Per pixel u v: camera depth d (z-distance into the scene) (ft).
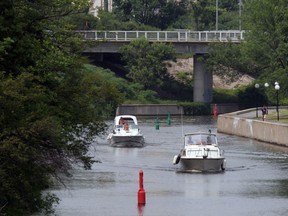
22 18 214.90
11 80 189.67
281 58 644.69
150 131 634.84
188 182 345.10
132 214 264.11
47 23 224.53
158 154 460.55
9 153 186.80
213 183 341.82
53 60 219.00
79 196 298.76
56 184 322.14
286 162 417.69
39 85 207.92
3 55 204.85
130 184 334.85
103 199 292.81
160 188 325.42
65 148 207.21
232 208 276.41
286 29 645.92
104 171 377.09
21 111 195.52
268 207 278.05
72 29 231.91
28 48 212.64
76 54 230.89
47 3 219.61
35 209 220.64
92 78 225.76
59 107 219.41
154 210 272.10
